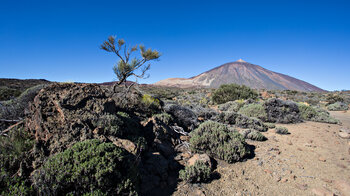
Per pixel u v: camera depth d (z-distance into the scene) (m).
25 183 2.56
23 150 3.22
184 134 5.85
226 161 4.52
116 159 3.03
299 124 9.43
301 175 3.92
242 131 6.78
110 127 3.97
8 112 4.87
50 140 3.38
